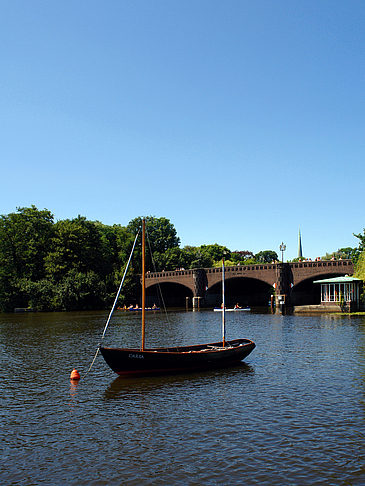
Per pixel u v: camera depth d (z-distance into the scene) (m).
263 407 21.67
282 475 14.48
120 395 24.50
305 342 43.25
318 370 29.78
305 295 114.69
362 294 81.25
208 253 171.50
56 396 24.44
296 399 22.89
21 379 28.62
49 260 112.62
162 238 155.25
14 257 115.88
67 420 20.38
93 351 39.84
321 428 18.59
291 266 99.88
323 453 16.11
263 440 17.41
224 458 15.84
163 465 15.38
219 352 31.06
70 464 15.63
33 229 117.12
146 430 18.86
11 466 15.55
